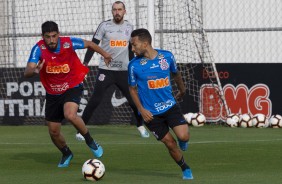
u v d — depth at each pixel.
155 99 22.88
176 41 47.81
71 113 25.78
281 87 44.25
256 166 26.62
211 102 45.34
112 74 36.94
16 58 50.44
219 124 45.22
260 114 43.72
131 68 23.03
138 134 39.75
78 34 49.12
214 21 49.41
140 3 47.59
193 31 47.56
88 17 49.97
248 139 36.28
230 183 22.20
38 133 41.41
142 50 22.92
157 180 23.05
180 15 47.72
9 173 25.33
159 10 47.25
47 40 24.83
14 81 47.28
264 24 48.59
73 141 36.34
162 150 31.70
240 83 45.00
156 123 22.89
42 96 46.81
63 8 50.41
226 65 45.28
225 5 49.12
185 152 30.69
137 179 23.36
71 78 26.02
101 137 38.12
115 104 45.88
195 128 43.28
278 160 28.23
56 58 25.55
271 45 48.44
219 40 49.25
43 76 25.92
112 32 36.78
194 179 23.16
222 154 30.08
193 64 45.56
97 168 23.02
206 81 45.41
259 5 48.59
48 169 26.39
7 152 31.61
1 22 50.72
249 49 48.88
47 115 26.36
